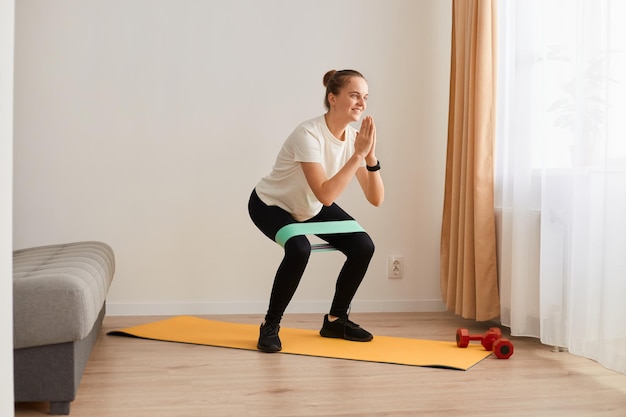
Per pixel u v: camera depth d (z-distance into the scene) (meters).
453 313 4.21
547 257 3.11
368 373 2.71
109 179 3.99
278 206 3.24
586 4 2.87
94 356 2.97
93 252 3.08
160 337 3.33
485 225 3.64
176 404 2.29
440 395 2.42
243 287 4.12
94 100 3.97
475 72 3.71
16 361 2.14
